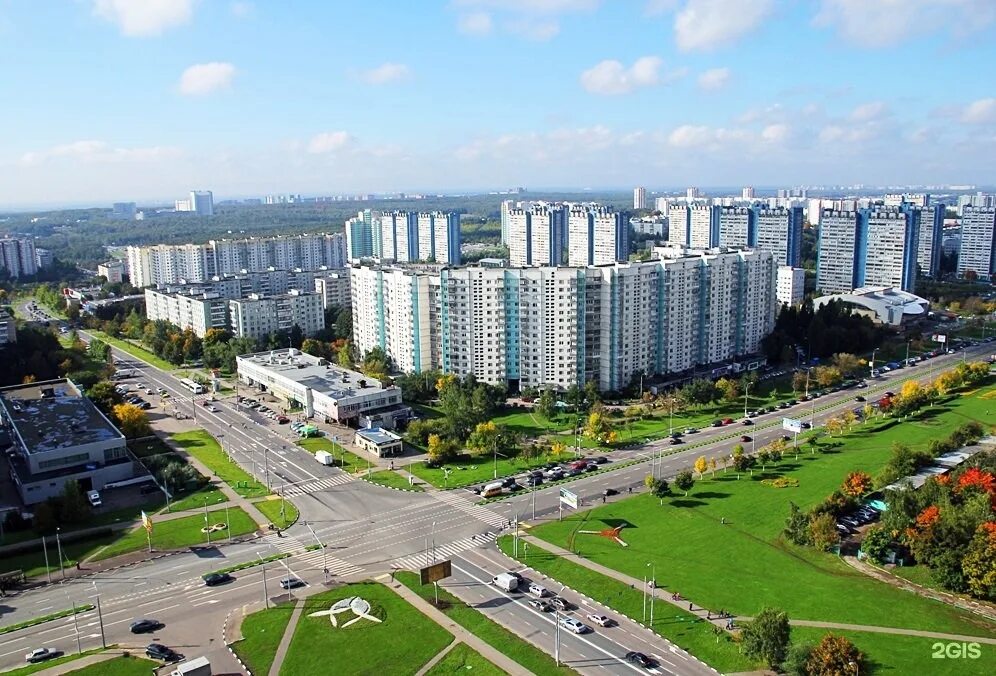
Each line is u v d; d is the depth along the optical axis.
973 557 198.38
